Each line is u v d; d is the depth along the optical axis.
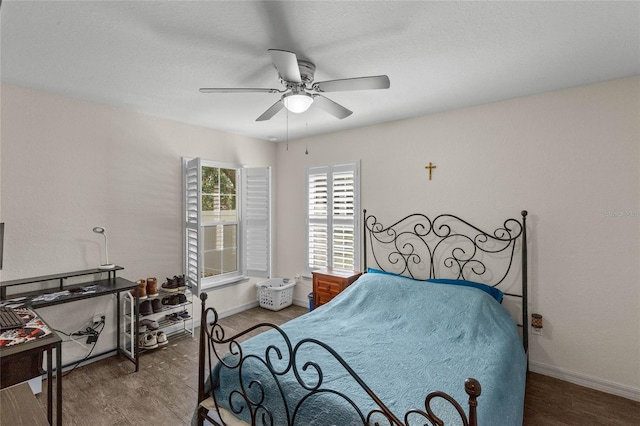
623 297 2.32
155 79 2.35
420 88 2.52
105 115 2.93
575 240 2.49
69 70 2.20
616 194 2.33
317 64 2.09
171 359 2.90
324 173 4.04
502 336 2.16
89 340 2.80
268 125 3.65
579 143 2.47
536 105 2.64
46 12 1.54
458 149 3.04
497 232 2.84
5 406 0.89
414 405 1.40
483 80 2.36
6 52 1.94
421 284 2.79
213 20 1.61
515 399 1.71
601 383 2.40
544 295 2.62
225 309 4.01
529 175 2.68
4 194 2.41
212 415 1.82
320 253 4.11
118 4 1.49
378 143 3.58
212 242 3.95
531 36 1.76
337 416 1.38
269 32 1.72
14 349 1.57
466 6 1.50
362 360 1.82
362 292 2.88
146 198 3.23
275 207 4.59
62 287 2.60
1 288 2.30
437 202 3.17
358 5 1.49
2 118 2.39
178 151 3.48
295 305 4.42
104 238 2.93
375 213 3.60
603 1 1.46
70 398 2.31
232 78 2.34
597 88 2.40
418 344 2.04
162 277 3.36
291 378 1.60
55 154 2.65
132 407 2.21
